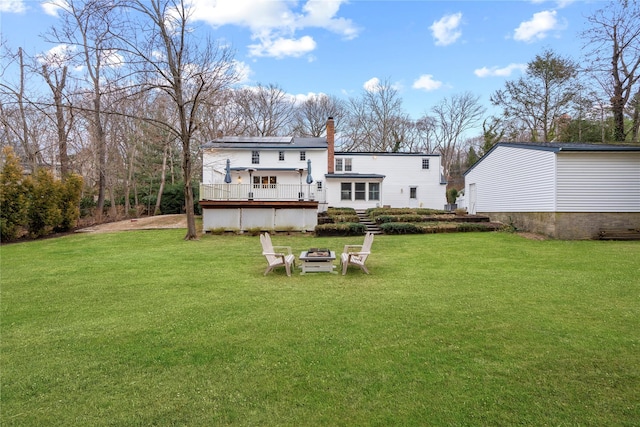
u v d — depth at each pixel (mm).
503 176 18984
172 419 2877
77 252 12211
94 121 23812
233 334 4645
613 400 3053
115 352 4152
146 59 14336
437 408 2969
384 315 5328
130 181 30609
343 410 2965
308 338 4477
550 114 29969
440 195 27531
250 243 14305
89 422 2854
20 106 21469
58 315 5562
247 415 2918
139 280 7918
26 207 15750
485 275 8047
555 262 9438
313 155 24734
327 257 8445
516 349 4070
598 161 14180
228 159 23094
